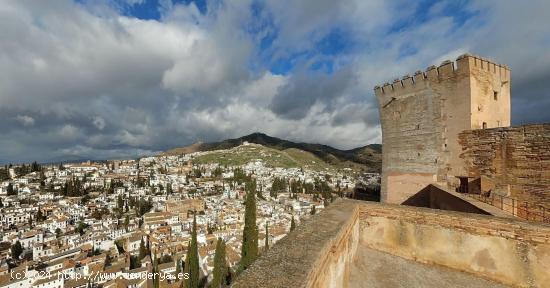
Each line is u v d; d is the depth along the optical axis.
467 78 13.99
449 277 5.78
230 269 41.56
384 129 18.98
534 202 10.98
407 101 17.19
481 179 13.02
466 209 10.32
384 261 6.33
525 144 11.40
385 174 18.70
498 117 14.99
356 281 5.61
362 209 6.95
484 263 5.65
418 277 5.82
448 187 14.57
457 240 5.93
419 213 6.34
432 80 15.67
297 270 2.77
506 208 11.33
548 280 5.05
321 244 3.64
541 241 5.11
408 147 17.06
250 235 27.19
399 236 6.54
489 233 5.62
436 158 15.38
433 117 15.57
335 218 5.29
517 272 5.33
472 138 13.62
